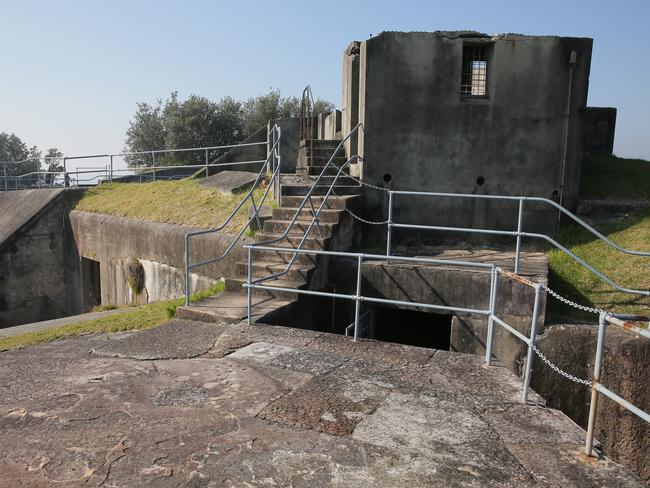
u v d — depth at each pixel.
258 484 3.27
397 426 4.00
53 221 15.24
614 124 13.48
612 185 10.49
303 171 11.55
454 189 9.46
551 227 9.35
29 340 6.42
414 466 3.47
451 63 9.21
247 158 18.09
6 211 16.64
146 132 39.38
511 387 4.77
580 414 6.44
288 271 7.71
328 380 4.88
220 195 12.62
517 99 9.20
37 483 3.26
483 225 9.48
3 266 14.28
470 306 7.29
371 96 9.40
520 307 6.94
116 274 13.30
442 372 5.10
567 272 7.88
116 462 3.50
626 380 6.09
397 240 9.64
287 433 3.89
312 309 7.94
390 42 9.27
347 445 3.72
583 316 7.07
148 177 20.06
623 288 6.68
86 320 7.88
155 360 5.42
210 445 3.71
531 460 3.56
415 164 9.46
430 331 9.15
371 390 4.66
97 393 4.59
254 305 7.16
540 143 9.27
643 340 6.01
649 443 5.96
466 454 3.62
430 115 9.34
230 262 9.50
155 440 3.78
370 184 9.58
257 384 4.78
